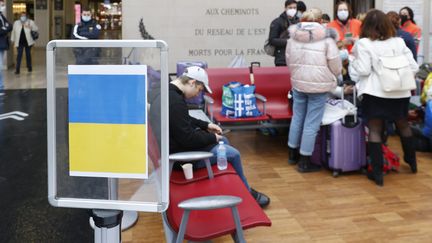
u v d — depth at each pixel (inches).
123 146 60.3
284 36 227.5
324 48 159.9
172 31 324.2
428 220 126.3
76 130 61.0
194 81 113.2
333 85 164.1
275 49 234.4
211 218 82.1
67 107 61.2
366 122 163.6
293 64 165.9
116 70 59.4
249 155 200.7
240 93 194.5
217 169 112.4
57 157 62.2
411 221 125.8
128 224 122.6
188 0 324.2
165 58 59.1
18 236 116.5
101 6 671.8
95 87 60.0
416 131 202.2
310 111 167.2
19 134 235.6
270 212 133.1
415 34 247.1
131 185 61.6
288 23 228.5
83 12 317.7
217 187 99.4
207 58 330.6
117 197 62.0
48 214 131.6
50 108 61.4
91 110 60.4
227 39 331.9
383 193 148.9
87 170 61.3
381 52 152.7
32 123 263.1
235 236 78.8
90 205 61.9
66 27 884.0
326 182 161.5
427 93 199.5
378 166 157.2
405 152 170.4
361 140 167.3
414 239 114.4
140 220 128.3
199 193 95.7
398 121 168.2
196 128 133.4
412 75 152.7
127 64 59.2
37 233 118.6
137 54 59.2
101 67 59.7
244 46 334.0
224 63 332.5
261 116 197.0
